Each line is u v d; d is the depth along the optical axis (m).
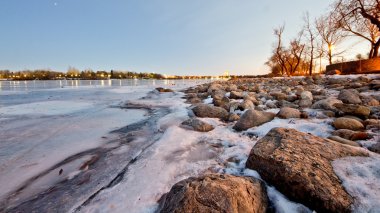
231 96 9.98
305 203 2.08
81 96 16.59
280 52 38.56
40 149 4.40
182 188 2.01
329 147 2.65
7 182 3.11
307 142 2.76
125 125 6.38
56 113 8.63
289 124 4.76
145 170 3.06
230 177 2.18
